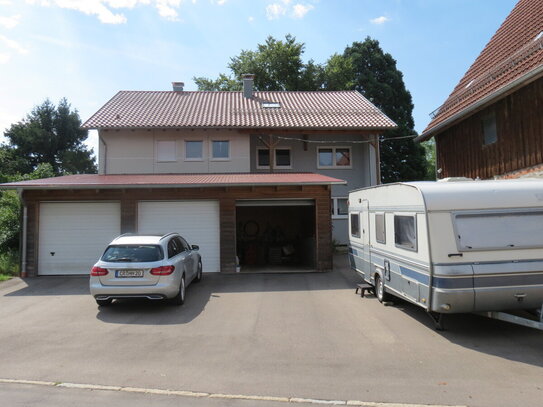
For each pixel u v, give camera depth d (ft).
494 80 40.01
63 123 143.54
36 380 16.08
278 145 67.10
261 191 43.16
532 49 35.17
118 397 14.44
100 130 58.70
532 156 34.58
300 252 56.08
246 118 61.72
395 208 25.68
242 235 63.26
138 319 25.40
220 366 17.42
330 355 18.60
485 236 20.66
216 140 60.80
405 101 122.52
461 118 42.78
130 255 27.58
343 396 14.24
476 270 20.24
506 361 17.44
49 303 29.99
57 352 19.45
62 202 42.34
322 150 68.08
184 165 60.03
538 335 21.13
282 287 35.19
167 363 17.87
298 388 15.01
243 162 60.34
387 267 27.40
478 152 42.96
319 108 68.49
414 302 22.86
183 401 14.05
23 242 41.34
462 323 23.57
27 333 22.59
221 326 23.70
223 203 43.01
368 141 61.77
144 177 48.57
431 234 20.83
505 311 22.09
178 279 28.43
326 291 33.40
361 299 30.35
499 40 48.26
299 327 23.30
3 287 36.14
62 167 138.00
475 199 21.16
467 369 16.60
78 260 42.14
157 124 57.41
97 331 22.93
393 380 15.60
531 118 34.71
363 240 33.37
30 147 135.74
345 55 126.11
